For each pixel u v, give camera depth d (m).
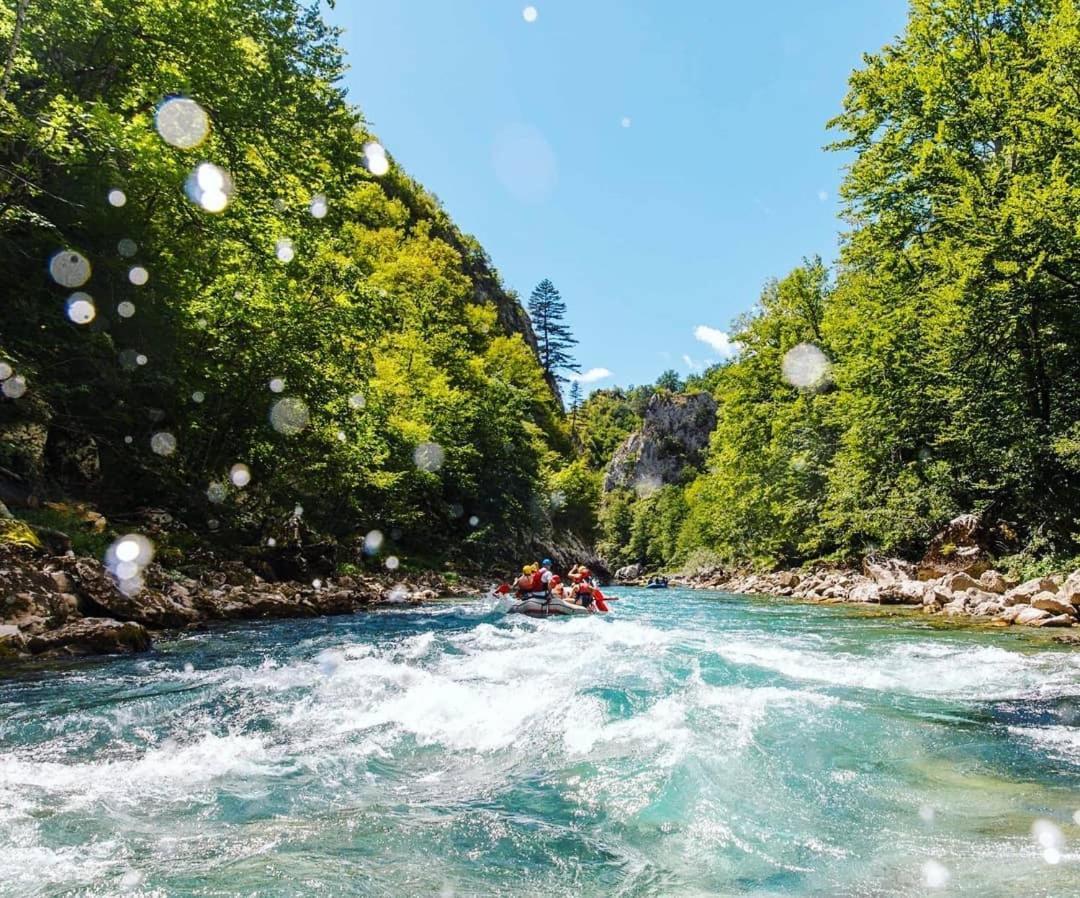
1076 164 16.00
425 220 84.44
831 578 25.72
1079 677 6.97
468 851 2.97
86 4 14.03
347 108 19.05
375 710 5.61
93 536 11.85
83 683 6.60
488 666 7.73
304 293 18.83
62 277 14.66
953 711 5.50
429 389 37.91
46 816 3.34
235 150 16.08
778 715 5.29
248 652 8.80
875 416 21.88
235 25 16.22
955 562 18.88
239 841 3.06
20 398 13.21
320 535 22.23
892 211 21.25
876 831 3.17
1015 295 15.95
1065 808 3.44
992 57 19.31
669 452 117.06
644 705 5.59
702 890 2.59
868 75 21.83
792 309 36.25
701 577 51.69
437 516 37.59
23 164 13.19
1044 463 16.38
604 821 3.33
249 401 19.27
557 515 62.84
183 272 17.19
